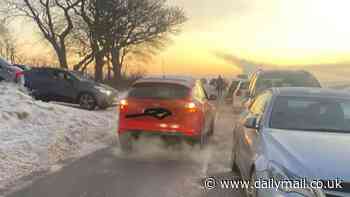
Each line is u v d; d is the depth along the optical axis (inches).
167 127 384.8
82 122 544.4
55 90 769.6
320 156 188.7
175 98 388.8
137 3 1768.0
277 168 189.3
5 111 479.8
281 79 506.0
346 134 229.0
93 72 1895.9
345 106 254.5
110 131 524.4
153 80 404.2
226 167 337.4
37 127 460.4
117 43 1865.2
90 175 304.5
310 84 498.9
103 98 763.4
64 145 409.7
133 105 392.5
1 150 343.9
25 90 715.4
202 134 398.6
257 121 246.1
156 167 334.6
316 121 242.7
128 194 260.2
